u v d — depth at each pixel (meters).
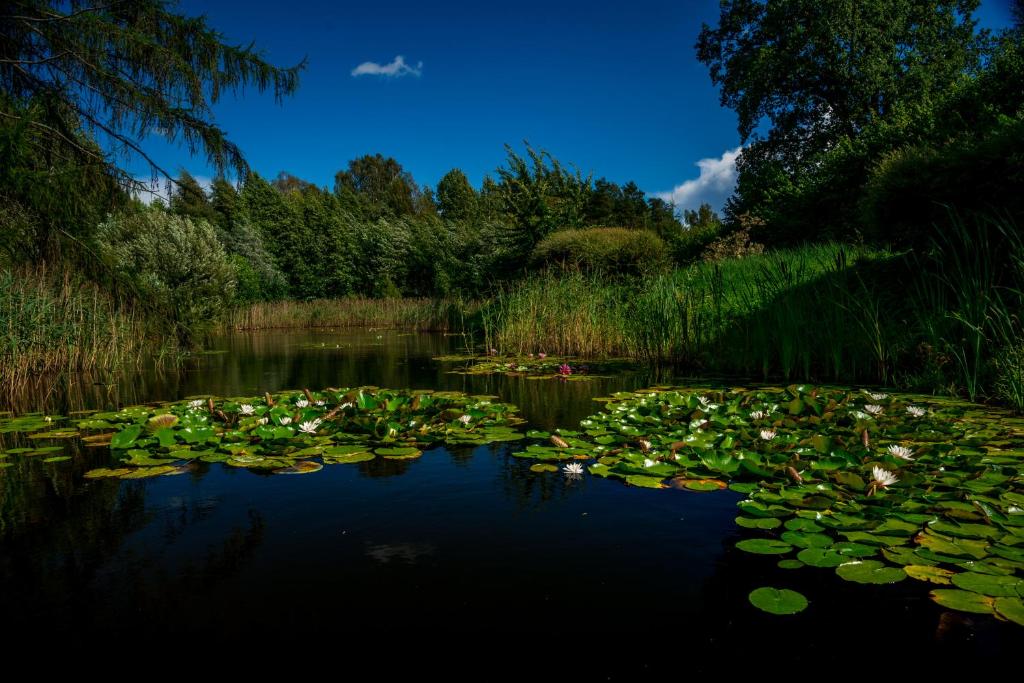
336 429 3.09
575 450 2.68
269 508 1.98
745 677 1.06
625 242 12.12
